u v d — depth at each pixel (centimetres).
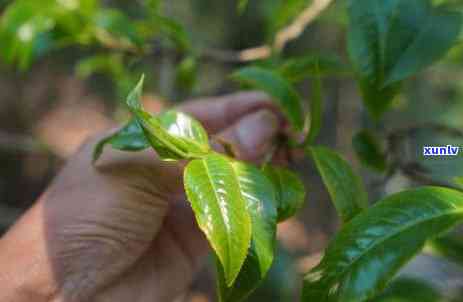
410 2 39
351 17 40
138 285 56
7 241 49
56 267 48
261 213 33
